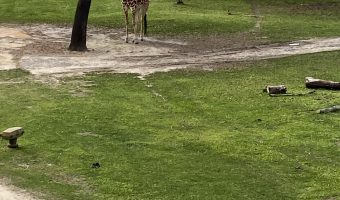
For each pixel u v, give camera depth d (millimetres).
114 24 29281
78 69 19172
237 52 22656
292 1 38781
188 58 21438
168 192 9680
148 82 17516
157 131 12969
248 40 25344
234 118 14031
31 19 30625
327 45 24094
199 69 19469
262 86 17016
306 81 16766
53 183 10008
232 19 30625
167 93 16250
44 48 22781
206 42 24922
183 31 27438
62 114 14062
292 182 10203
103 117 13898
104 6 34344
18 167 10750
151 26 28453
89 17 31062
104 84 17188
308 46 23859
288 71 19094
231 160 11242
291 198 9531
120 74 18547
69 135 12562
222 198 9453
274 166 10953
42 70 18812
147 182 10086
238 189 9844
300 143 12242
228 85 17172
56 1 35594
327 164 11086
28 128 12969
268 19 31188
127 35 24656
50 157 11266
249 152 11672
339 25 29703
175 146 11992
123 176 10344
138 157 11320
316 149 11898
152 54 22156
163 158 11281
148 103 15227
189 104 15188
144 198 9445
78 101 15250
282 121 13766
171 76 18359
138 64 20188
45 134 12602
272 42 24828
